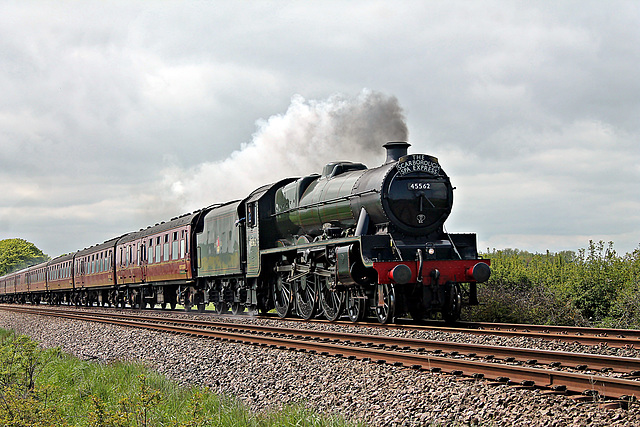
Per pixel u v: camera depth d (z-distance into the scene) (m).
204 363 10.99
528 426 5.77
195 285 25.88
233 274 21.86
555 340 10.85
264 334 13.68
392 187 14.71
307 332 13.16
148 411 7.64
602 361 7.94
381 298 14.09
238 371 9.87
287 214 19.09
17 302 60.81
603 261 17.59
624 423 5.50
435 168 15.16
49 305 49.50
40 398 8.91
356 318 15.45
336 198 16.50
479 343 10.93
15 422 7.55
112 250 34.88
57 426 7.71
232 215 21.80
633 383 6.10
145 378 8.63
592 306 17.09
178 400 8.38
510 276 19.09
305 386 8.35
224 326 16.58
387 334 12.68
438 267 13.95
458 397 6.76
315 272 16.61
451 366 8.08
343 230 16.64
